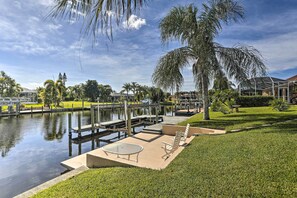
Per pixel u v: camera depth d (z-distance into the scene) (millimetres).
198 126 8602
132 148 5320
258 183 2557
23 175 5863
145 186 2814
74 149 9188
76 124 17078
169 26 9805
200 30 9266
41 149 9039
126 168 3844
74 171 4250
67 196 2773
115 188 2869
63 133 13031
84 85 61938
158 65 10859
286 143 4230
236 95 18938
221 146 4691
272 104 14203
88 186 3068
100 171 3885
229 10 9203
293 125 6664
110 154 5398
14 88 40281
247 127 7289
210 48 9594
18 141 10672
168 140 7668
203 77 10594
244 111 14500
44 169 6379
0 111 22875
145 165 3965
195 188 2596
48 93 33031
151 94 43750
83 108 33656
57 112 29250
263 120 8766
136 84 56750
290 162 3117
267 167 3027
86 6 1092
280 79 24484
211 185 2637
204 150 4562
